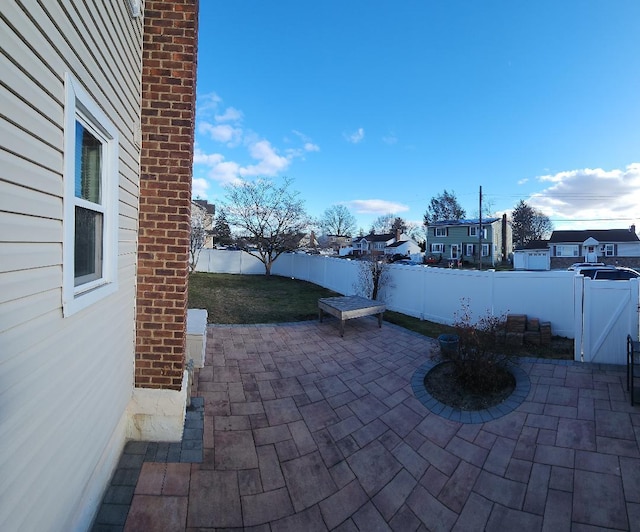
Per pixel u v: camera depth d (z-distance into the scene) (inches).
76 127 81.8
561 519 97.5
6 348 49.9
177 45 133.3
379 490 110.1
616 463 117.0
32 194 56.5
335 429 141.8
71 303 72.1
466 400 164.7
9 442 51.1
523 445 129.6
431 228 1478.8
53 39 61.2
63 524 72.2
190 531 91.4
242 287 544.1
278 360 213.8
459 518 99.7
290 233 700.7
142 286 133.3
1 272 48.3
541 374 183.3
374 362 212.7
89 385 86.1
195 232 734.5
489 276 271.7
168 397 130.3
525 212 1957.4
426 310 322.7
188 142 134.6
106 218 99.7
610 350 193.8
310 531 94.7
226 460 120.3
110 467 106.1
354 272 442.9
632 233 1221.1
